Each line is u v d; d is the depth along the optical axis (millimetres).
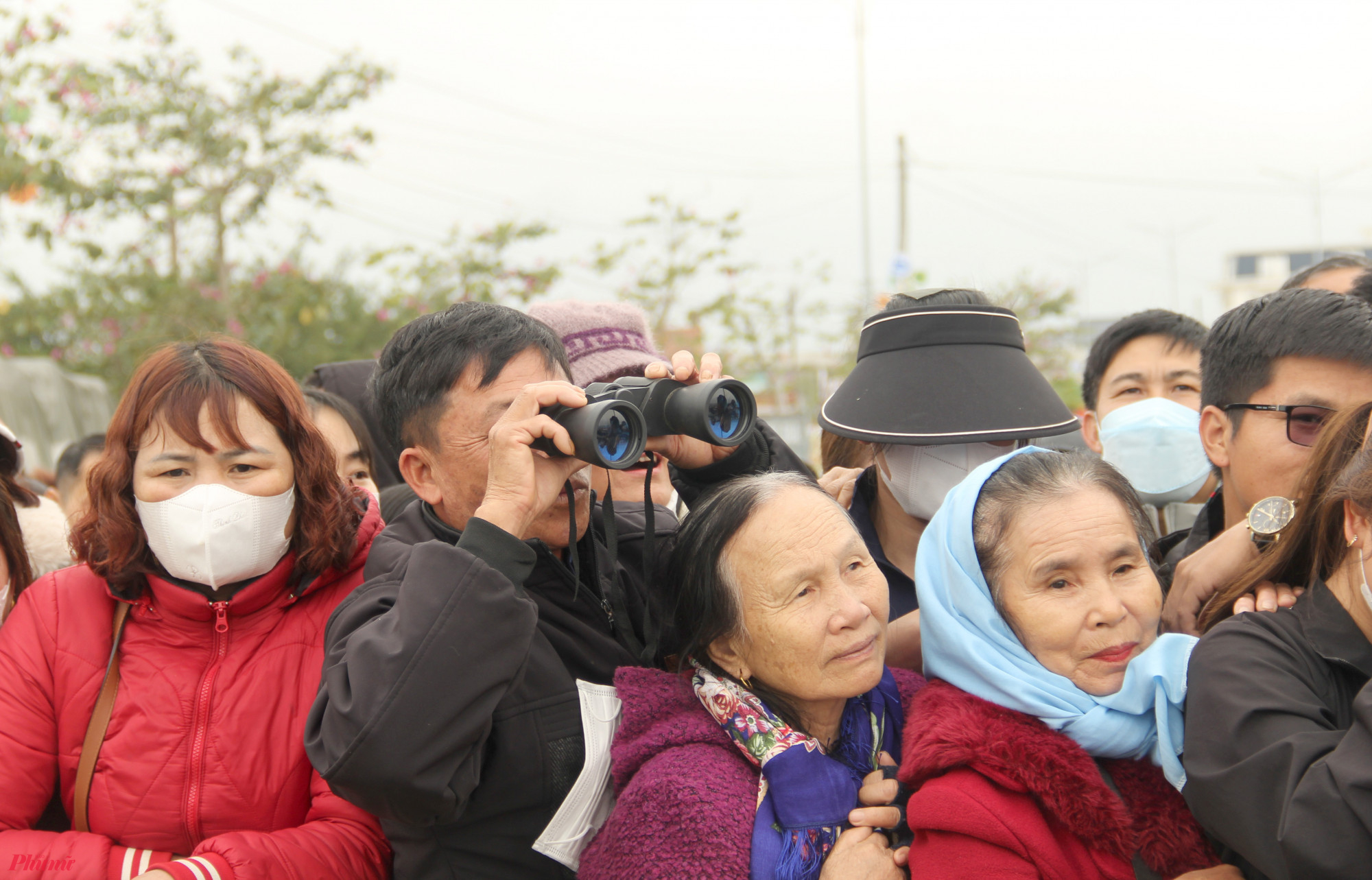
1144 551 1866
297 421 2062
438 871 1826
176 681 2016
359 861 1931
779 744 1723
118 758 1965
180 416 1956
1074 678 1758
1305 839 1381
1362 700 1426
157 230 12258
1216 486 3004
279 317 12422
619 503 2488
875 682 1743
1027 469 1841
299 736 2020
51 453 8414
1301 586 1856
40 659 2041
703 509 1857
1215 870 1665
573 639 1966
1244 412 2068
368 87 12375
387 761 1566
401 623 1637
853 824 1715
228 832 1950
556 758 1815
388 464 3967
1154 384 3131
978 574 1808
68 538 2139
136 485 2010
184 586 2035
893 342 2242
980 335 2213
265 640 2080
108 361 11961
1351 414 1799
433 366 1891
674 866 1604
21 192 8562
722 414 1953
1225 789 1521
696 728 1766
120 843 1958
